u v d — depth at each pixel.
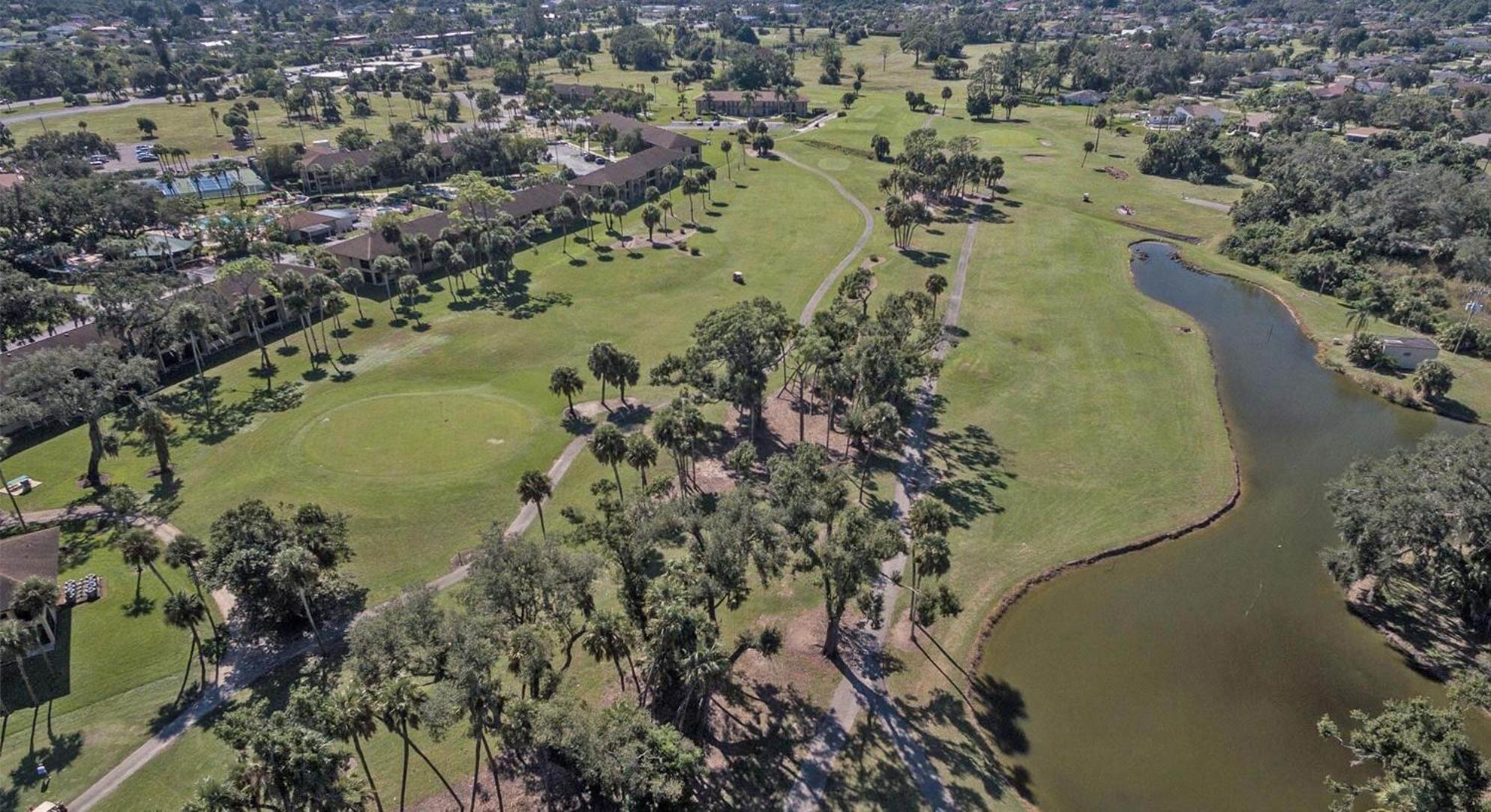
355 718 48.97
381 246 153.50
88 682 66.31
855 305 128.12
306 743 46.22
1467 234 146.38
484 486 92.88
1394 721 50.16
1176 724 64.19
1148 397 113.44
